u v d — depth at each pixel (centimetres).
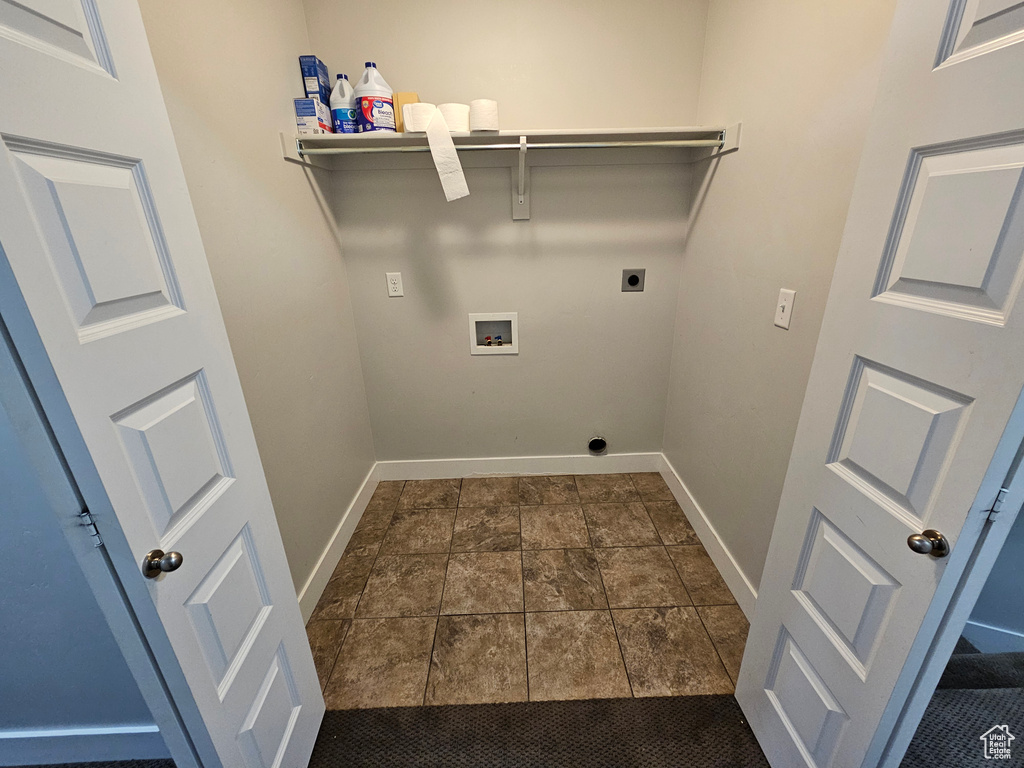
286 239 145
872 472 73
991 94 52
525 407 227
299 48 159
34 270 49
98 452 55
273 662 95
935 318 60
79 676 91
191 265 74
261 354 128
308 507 158
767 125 129
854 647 78
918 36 60
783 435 126
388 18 166
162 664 67
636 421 232
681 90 177
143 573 61
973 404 56
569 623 151
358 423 211
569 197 189
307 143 160
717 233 164
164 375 67
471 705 126
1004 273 52
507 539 193
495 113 153
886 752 76
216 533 77
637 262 200
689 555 181
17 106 47
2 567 77
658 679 132
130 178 63
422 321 209
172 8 96
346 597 165
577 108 178
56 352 51
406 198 189
